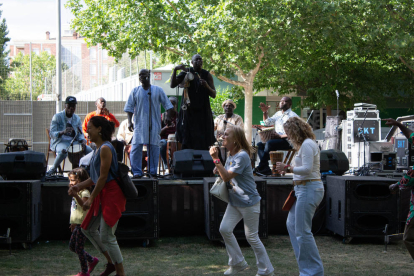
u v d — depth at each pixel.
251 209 4.31
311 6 16.30
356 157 11.26
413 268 5.00
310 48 18.62
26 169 6.27
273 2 16.16
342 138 12.19
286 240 6.42
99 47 21.69
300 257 4.08
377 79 20.25
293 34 16.62
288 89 21.88
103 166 3.97
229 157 4.47
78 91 22.22
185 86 6.74
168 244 6.14
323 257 5.51
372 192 6.73
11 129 17.42
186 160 6.64
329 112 21.36
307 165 4.03
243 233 5.98
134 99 6.72
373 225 6.41
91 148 7.63
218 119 7.86
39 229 6.08
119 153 7.41
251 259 5.35
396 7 17.47
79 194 4.57
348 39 17.23
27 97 21.41
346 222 6.09
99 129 4.13
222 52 17.05
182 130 6.98
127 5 17.86
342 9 17.00
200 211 6.57
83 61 22.00
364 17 17.53
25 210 5.70
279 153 7.28
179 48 18.02
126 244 6.16
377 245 6.18
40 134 17.56
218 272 4.78
